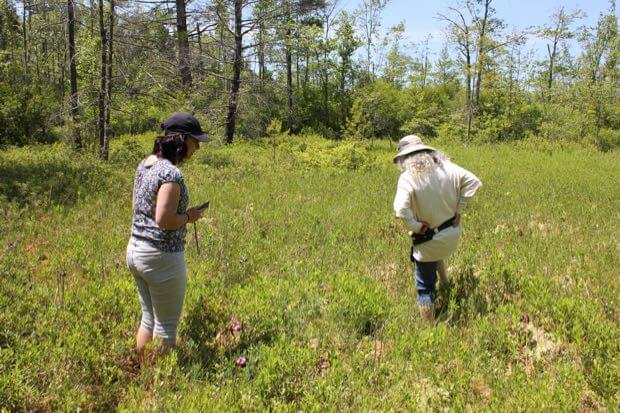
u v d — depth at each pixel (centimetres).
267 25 2316
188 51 2081
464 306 452
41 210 775
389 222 746
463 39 2812
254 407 309
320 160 1421
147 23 1672
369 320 432
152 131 2452
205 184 1078
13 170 1074
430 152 438
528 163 1648
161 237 342
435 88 4038
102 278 509
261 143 2203
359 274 542
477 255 581
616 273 533
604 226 725
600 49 3328
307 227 720
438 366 365
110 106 1471
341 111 3544
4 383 299
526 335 403
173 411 300
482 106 3044
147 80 1681
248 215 784
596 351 370
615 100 2717
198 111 2047
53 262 540
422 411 323
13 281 460
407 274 548
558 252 594
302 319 429
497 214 813
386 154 2030
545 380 342
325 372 354
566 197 953
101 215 771
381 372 354
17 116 1988
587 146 2430
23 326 377
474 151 2205
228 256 576
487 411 312
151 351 349
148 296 364
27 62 3152
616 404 321
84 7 1483
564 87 3366
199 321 414
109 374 345
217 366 348
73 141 1520
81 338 363
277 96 2686
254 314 422
